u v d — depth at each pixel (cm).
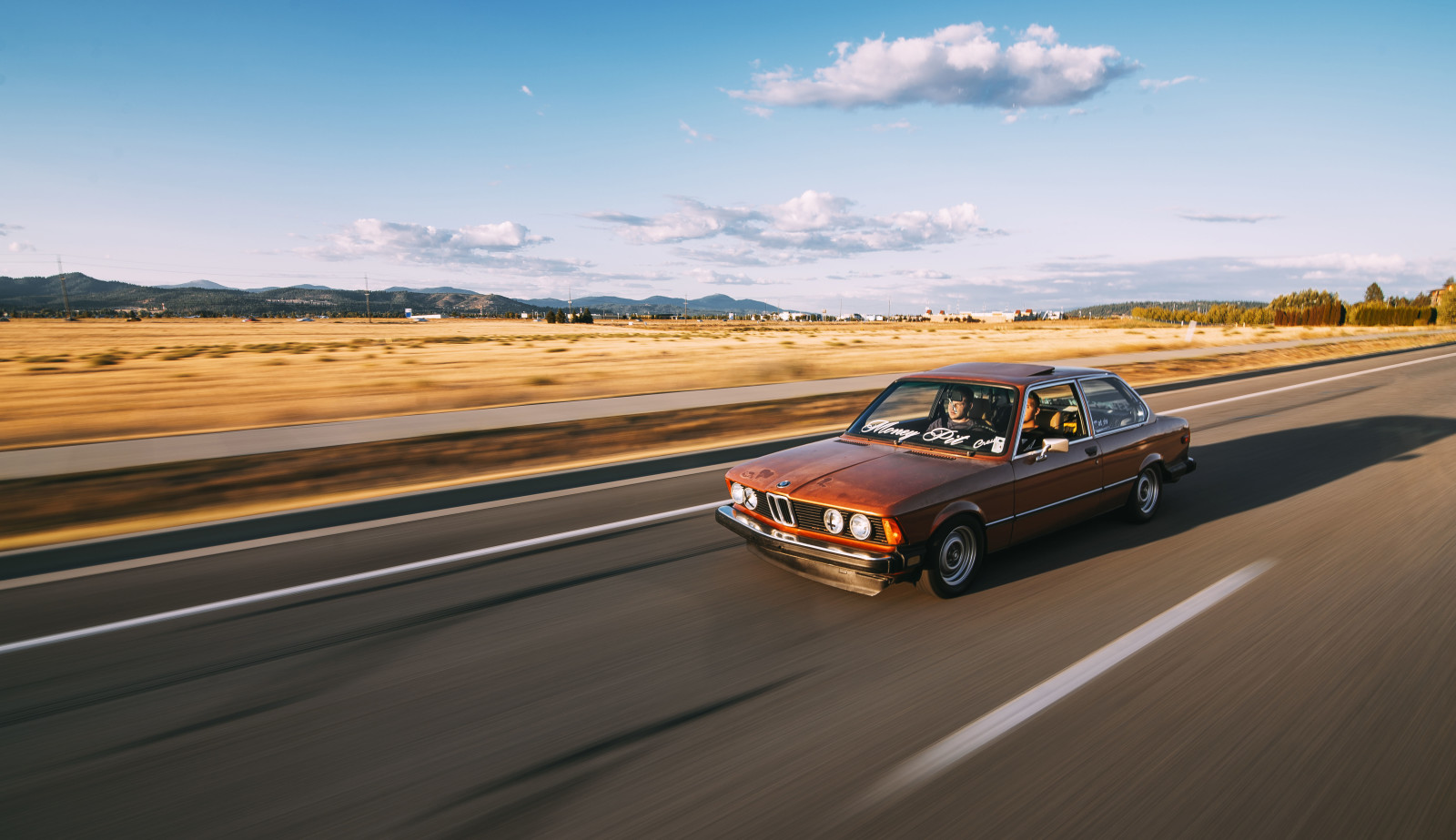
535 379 2027
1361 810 240
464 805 254
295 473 888
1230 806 243
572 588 471
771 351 3312
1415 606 411
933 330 8025
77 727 311
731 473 493
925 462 464
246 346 4350
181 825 246
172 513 714
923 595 445
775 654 369
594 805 253
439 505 698
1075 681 332
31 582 495
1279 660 349
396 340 5122
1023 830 234
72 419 1385
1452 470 767
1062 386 524
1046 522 495
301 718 316
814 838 233
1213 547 526
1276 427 1074
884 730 296
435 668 362
